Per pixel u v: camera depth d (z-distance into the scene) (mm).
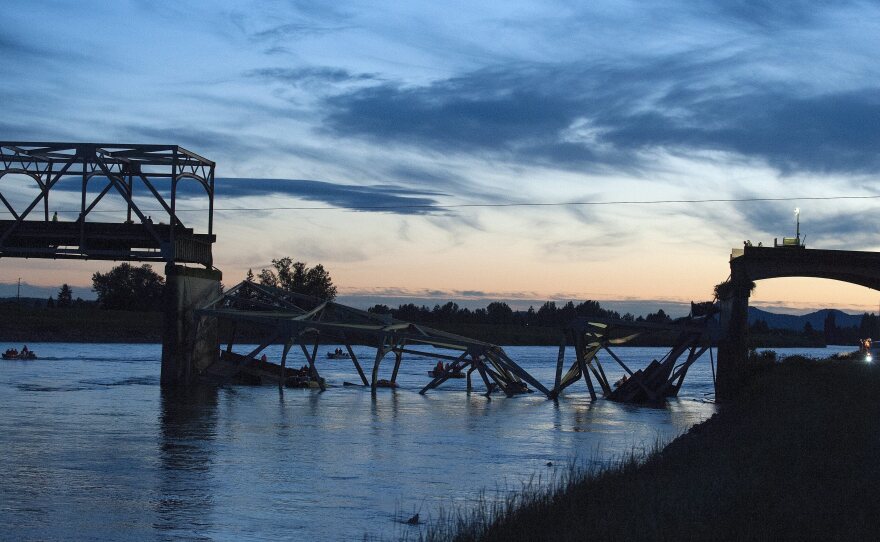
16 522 26781
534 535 20453
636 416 61750
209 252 83812
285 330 77312
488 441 46438
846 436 32094
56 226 76875
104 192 76250
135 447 41562
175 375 75938
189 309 78312
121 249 79312
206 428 49000
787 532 18641
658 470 29391
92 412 55594
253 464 37562
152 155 76812
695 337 78312
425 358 155500
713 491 22578
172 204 76438
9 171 75812
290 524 26906
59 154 78500
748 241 76625
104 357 123688
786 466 26797
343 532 25891
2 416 52719
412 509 29016
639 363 164875
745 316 75500
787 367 77375
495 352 79312
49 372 91062
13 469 35406
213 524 26859
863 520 19312
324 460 38969
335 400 68188
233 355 85688
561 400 76188
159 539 25094
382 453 41375
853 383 57188
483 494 30688
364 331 78000
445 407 65500
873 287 83562
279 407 61406
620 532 19172
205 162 81250
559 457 40938
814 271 75625
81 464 36781
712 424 47812
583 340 78812
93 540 24891
